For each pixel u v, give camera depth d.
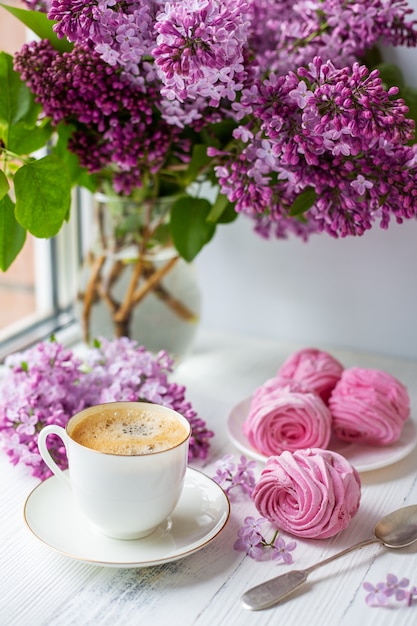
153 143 0.74
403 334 0.94
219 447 0.75
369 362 0.94
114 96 0.71
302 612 0.57
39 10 0.74
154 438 0.61
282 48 0.81
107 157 0.76
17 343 0.97
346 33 0.77
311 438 0.71
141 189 0.83
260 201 0.71
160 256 0.84
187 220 0.81
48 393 0.73
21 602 0.58
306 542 0.63
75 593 0.59
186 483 0.67
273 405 0.71
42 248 1.04
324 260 0.95
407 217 0.69
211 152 0.72
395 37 0.77
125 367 0.76
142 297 0.84
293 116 0.67
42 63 0.70
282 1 0.81
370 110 0.63
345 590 0.59
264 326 1.00
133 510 0.59
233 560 0.62
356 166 0.68
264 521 0.64
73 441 0.60
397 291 0.93
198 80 0.64
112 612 0.57
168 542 0.61
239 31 0.65
